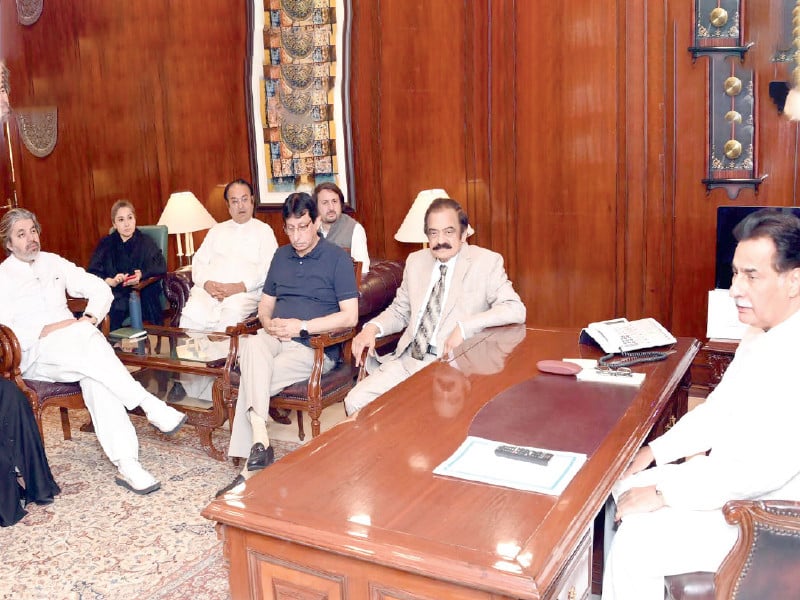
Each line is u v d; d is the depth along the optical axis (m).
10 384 3.44
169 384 4.21
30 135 7.52
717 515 1.92
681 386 3.00
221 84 6.17
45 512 3.41
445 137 5.30
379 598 1.64
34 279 4.04
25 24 7.31
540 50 4.90
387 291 4.52
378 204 5.61
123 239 5.72
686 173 4.61
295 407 3.71
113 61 6.77
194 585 2.78
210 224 6.09
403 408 2.41
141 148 6.75
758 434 1.86
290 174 5.89
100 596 2.72
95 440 4.32
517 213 5.13
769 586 1.59
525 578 1.46
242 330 3.84
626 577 1.93
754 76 4.36
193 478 3.74
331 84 5.60
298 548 1.72
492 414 2.32
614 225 4.85
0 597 2.73
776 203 4.43
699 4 4.40
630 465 2.21
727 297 4.00
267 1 5.75
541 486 1.83
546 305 5.13
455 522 1.68
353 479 1.92
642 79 4.64
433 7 5.20
